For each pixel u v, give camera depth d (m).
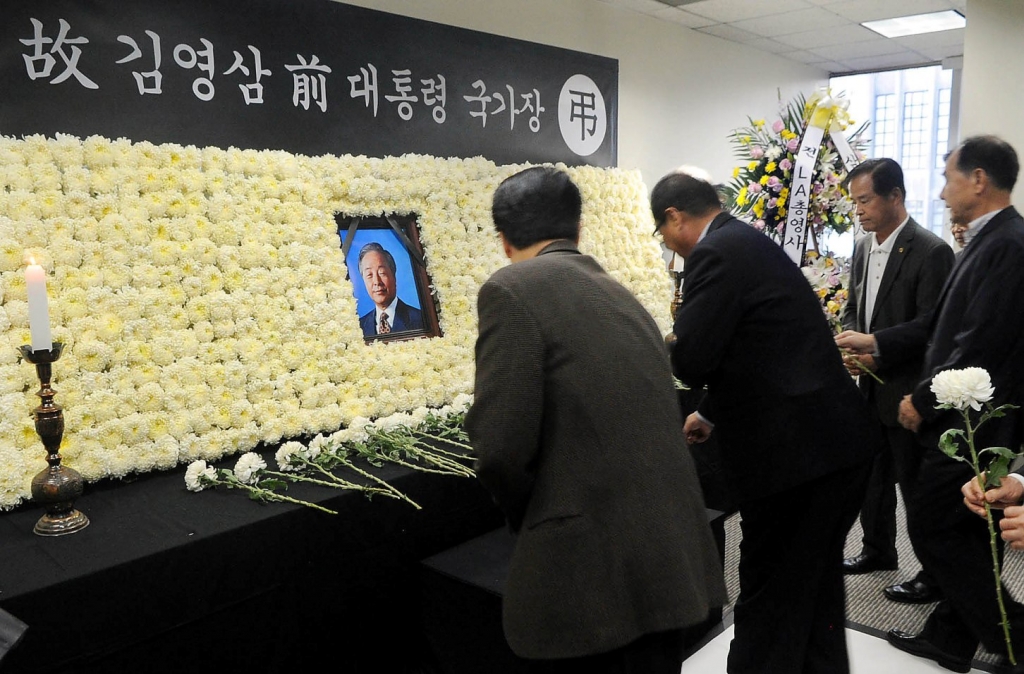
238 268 2.39
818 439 1.95
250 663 1.93
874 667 2.40
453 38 3.14
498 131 3.36
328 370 2.53
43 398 1.79
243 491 2.11
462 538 2.42
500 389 1.39
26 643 1.54
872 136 6.64
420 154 3.05
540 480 1.44
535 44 3.49
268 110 2.60
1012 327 2.06
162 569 1.73
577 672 1.51
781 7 4.48
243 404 2.32
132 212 2.19
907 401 2.29
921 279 2.73
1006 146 2.18
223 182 2.41
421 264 2.91
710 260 1.96
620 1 4.28
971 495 1.42
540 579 1.40
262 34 2.57
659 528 1.40
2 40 2.06
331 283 2.60
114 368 2.12
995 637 2.21
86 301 2.08
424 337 2.86
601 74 3.84
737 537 3.47
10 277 1.97
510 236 1.63
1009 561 3.17
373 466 2.31
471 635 2.07
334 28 2.76
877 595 2.89
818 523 1.99
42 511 1.96
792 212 3.46
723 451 2.09
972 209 2.23
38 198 2.05
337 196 2.69
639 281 3.73
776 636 2.04
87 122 2.22
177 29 2.38
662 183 2.16
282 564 1.96
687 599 1.39
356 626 2.16
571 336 1.42
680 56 4.91
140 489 2.13
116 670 1.68
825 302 3.37
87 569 1.63
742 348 1.98
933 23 4.94
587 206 3.59
